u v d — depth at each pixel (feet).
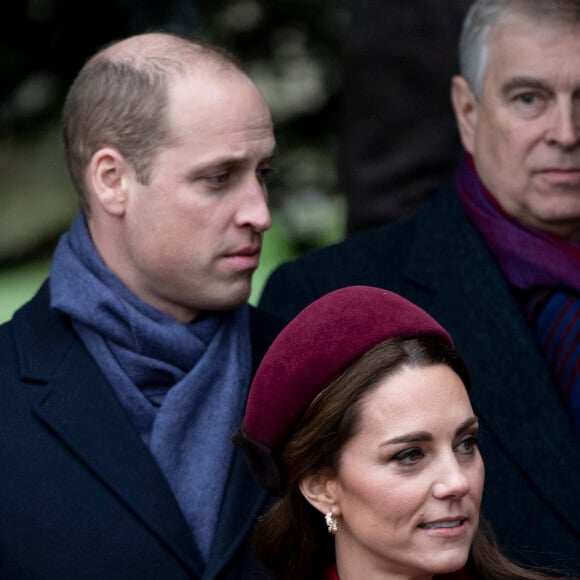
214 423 32.12
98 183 32.07
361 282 37.68
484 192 37.52
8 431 31.73
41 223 52.80
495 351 35.96
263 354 33.76
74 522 31.01
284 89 52.47
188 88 31.48
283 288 38.19
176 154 31.30
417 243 37.73
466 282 36.76
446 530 26.81
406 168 43.78
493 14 36.32
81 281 32.37
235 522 31.60
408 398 26.68
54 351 32.53
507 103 36.11
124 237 32.07
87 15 50.85
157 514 31.17
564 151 35.73
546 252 36.60
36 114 51.62
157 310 32.27
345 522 27.68
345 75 45.09
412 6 43.45
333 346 27.14
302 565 29.04
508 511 34.58
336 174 51.88
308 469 27.53
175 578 31.07
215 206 31.45
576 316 36.35
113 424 31.73
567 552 34.14
